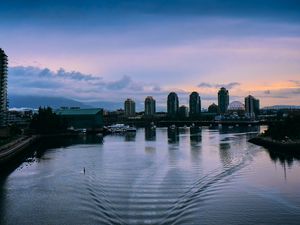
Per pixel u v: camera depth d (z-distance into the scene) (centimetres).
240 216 5672
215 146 16962
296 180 8294
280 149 14450
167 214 5700
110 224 5378
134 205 6178
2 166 11356
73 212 6047
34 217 5912
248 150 14850
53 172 10000
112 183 8031
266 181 8188
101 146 18238
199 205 6169
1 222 5722
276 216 5681
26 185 8306
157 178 8538
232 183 7919
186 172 9375
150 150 15450
